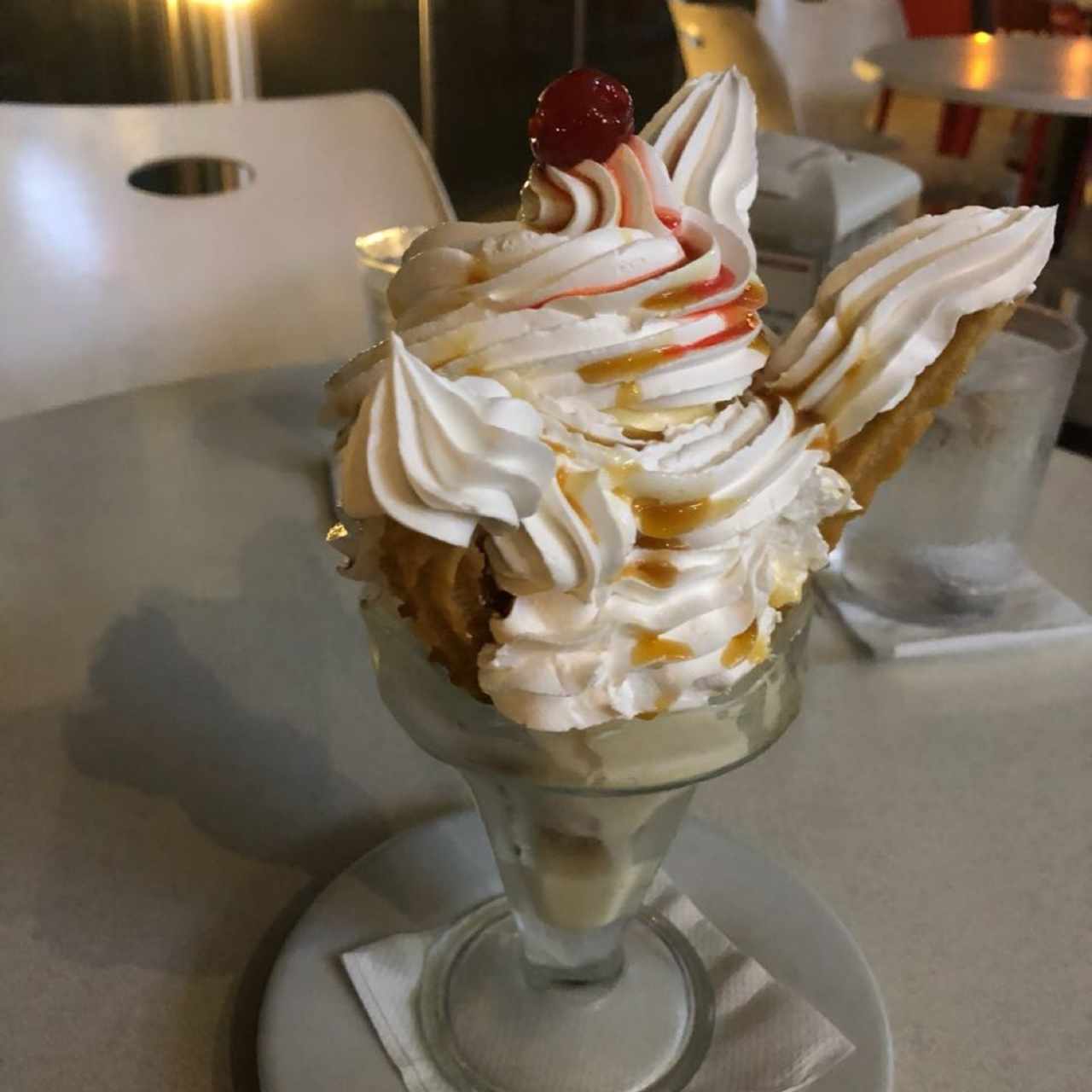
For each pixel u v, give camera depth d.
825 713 0.40
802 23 1.52
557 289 0.27
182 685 0.41
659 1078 0.29
